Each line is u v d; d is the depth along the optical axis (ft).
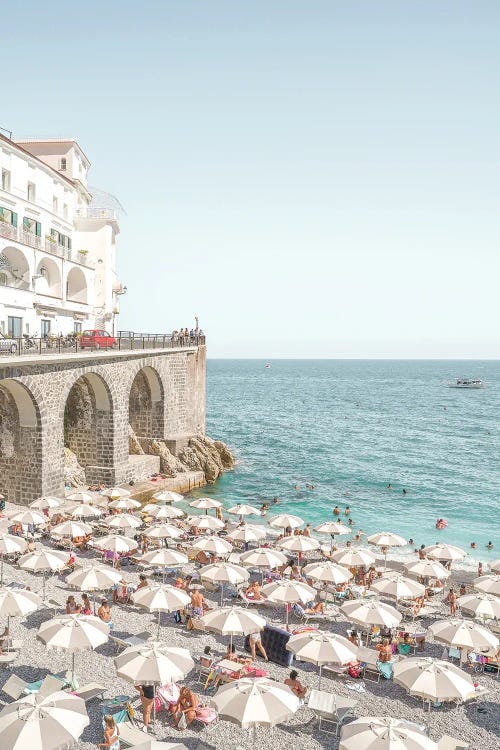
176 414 198.39
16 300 149.28
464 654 72.43
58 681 58.44
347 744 45.91
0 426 127.95
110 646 72.84
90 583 74.69
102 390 153.07
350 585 94.48
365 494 189.57
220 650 73.67
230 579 80.38
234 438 315.58
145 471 172.96
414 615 86.58
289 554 113.50
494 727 60.70
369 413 482.69
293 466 232.73
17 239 151.23
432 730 59.52
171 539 114.11
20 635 74.54
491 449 298.15
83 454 159.74
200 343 223.30
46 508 115.24
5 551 85.20
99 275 202.80
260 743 55.72
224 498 173.78
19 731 43.11
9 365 114.11
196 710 58.49
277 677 67.77
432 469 238.89
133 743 52.03
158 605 69.15
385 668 68.80
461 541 143.43
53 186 177.58
